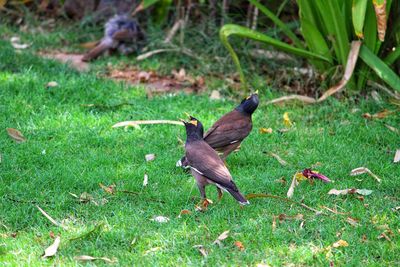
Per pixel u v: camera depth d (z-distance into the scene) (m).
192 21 17.14
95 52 16.12
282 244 8.93
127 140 12.12
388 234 9.16
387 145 12.16
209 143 10.80
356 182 10.74
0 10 18.34
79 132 12.28
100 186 10.39
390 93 13.66
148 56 15.97
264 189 10.48
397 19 13.79
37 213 9.59
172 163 11.23
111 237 9.00
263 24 16.34
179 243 8.90
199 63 15.65
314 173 10.75
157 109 13.43
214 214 9.64
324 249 8.73
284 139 12.37
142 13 17.39
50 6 18.59
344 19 13.36
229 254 8.67
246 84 14.02
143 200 10.10
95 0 17.97
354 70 13.87
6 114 12.87
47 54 16.41
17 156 11.27
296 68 15.07
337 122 13.05
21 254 8.62
